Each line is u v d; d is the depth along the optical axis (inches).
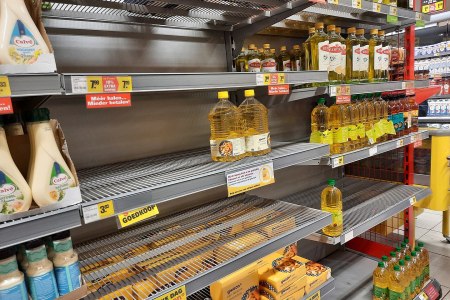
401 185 99.9
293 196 92.2
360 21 91.1
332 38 73.8
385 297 82.0
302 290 64.8
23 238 30.0
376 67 84.7
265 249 50.3
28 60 30.8
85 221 33.9
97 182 44.5
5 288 30.6
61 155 34.0
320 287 68.5
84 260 48.8
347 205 85.6
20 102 45.0
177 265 46.5
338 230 69.2
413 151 99.2
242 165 49.2
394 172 103.7
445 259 106.0
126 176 47.4
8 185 30.4
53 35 51.6
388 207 82.3
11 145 34.6
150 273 44.9
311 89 66.8
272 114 87.8
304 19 78.6
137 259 48.6
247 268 59.1
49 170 32.4
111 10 53.4
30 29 30.9
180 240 54.4
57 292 34.2
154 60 63.1
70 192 33.8
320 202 85.4
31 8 32.5
